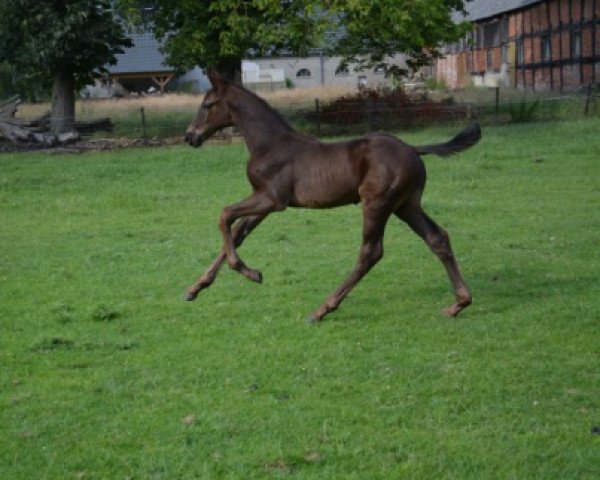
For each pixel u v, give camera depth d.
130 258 12.46
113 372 7.80
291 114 30.44
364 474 5.82
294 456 6.05
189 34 26.58
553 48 40.47
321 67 59.94
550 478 5.70
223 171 20.64
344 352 8.16
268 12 25.27
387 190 8.71
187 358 8.12
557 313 9.18
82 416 6.85
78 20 26.16
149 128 29.30
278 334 8.77
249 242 13.30
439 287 10.45
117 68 58.56
